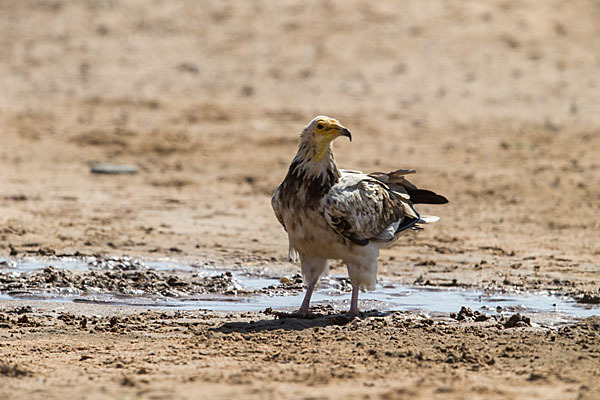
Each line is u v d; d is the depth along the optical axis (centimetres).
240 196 2003
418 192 1073
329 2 4150
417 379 735
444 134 2752
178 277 1211
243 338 897
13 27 3862
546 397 683
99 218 1684
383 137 2700
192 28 3900
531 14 4062
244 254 1416
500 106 3138
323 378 734
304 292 1159
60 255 1365
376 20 3991
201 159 2411
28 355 828
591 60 3625
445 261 1380
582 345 857
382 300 1112
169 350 846
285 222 995
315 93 3259
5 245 1416
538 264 1365
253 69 3512
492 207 1894
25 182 2070
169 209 1819
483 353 828
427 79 3428
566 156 2470
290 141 2630
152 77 3425
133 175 2208
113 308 1055
